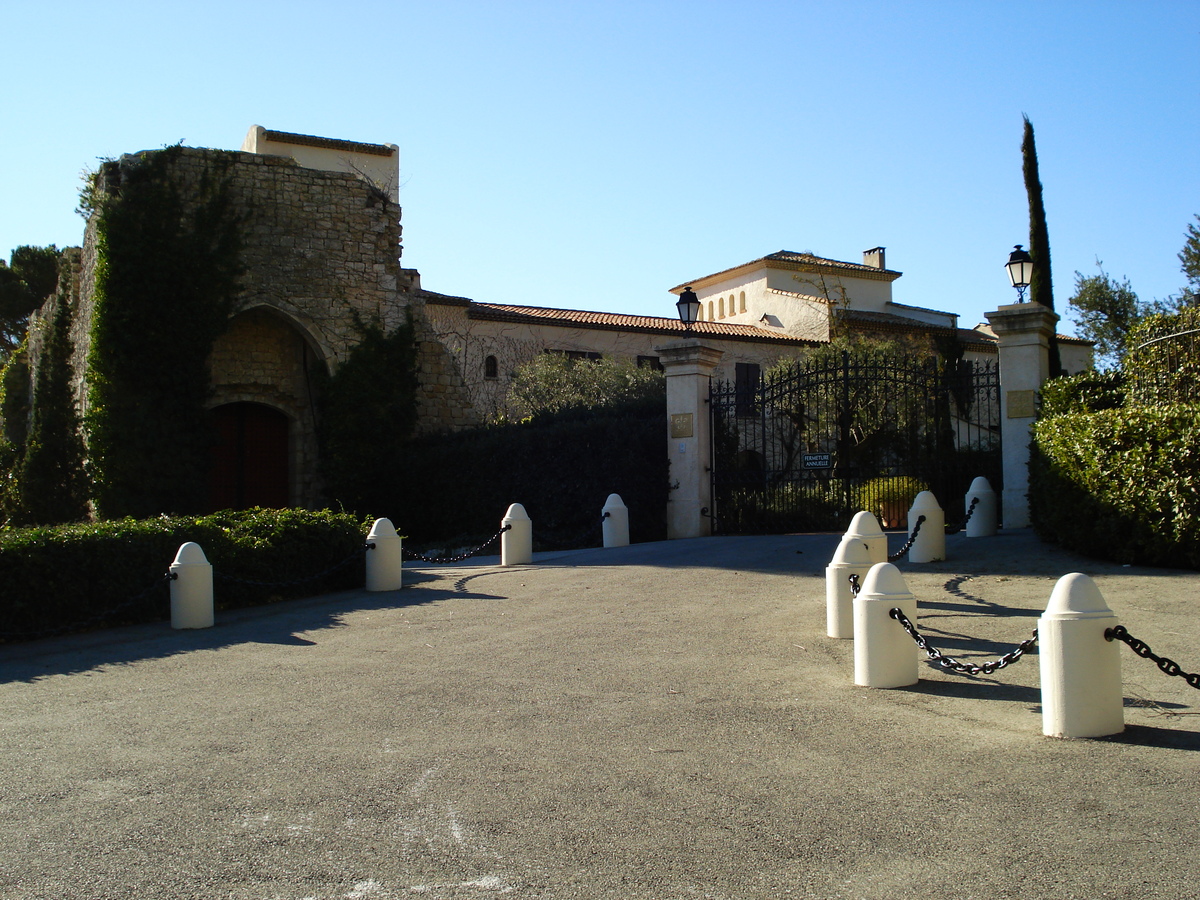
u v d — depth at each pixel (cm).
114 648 869
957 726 516
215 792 451
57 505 2439
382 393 2405
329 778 466
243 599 1107
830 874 341
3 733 574
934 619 790
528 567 1346
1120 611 752
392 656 771
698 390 1644
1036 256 2230
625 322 3662
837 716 545
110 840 394
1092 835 364
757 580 1070
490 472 1962
